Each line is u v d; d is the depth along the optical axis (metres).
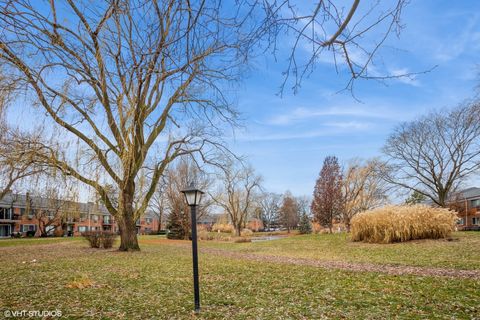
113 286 7.55
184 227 34.38
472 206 48.59
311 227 55.03
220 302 6.05
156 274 9.20
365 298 6.10
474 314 4.95
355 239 18.86
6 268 10.62
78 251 17.06
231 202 44.72
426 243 15.33
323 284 7.46
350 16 2.90
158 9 4.04
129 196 15.81
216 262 12.16
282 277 8.52
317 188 37.41
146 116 13.52
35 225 53.88
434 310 5.22
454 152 32.56
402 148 35.25
